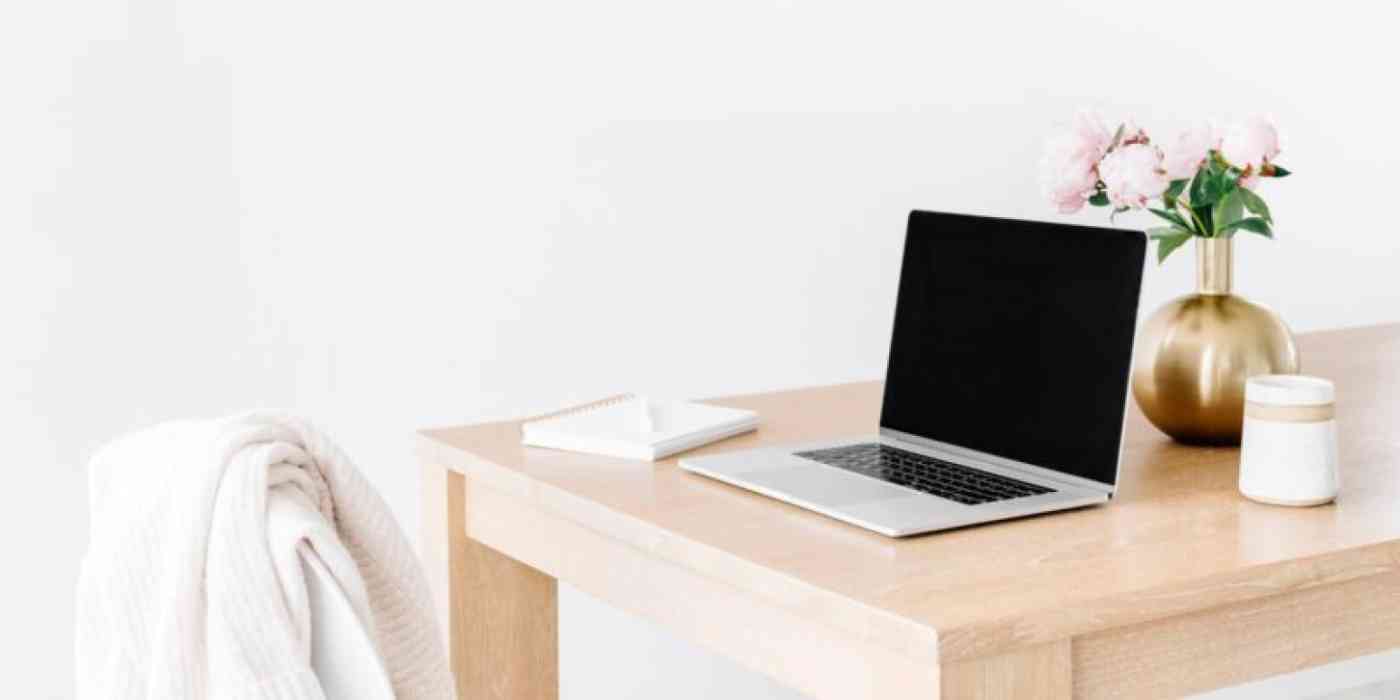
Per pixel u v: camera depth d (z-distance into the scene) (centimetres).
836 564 142
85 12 240
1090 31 313
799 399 219
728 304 288
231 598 124
